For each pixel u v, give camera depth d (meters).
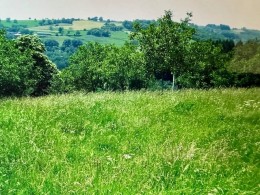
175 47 52.50
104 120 11.59
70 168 7.09
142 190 6.24
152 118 12.16
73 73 100.00
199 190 6.49
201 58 56.50
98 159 7.69
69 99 15.23
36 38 78.94
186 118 12.50
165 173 7.18
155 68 54.38
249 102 15.18
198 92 19.03
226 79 76.38
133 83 82.75
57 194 6.04
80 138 9.45
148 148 8.83
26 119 10.52
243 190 6.82
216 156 8.26
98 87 98.12
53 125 10.50
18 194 6.01
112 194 6.11
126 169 7.18
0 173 6.75
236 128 11.41
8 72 61.66
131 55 84.19
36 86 77.00
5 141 8.34
